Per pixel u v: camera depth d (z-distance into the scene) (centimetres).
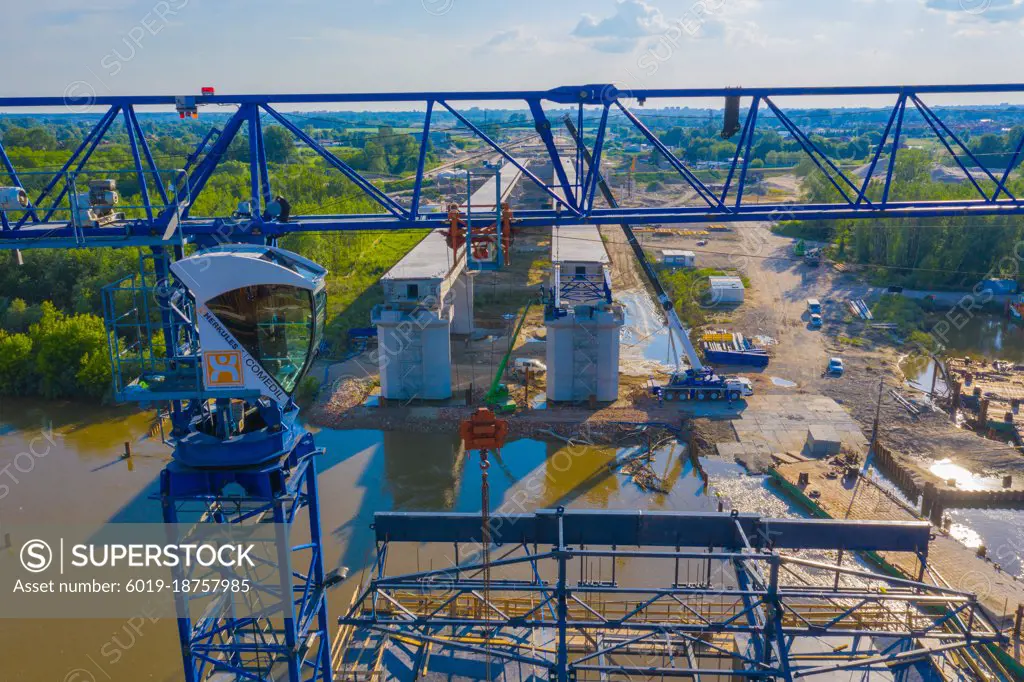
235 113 3033
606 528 2866
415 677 2827
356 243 10775
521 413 5844
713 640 3225
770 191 15088
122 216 3014
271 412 2198
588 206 3388
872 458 5216
